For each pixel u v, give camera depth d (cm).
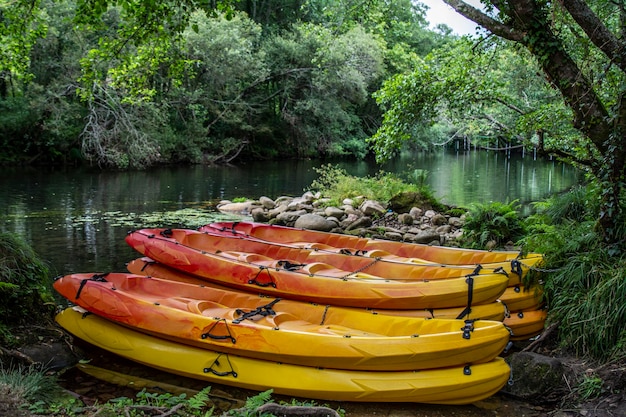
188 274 666
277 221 1327
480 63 927
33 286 568
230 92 3153
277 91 3338
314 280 583
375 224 1266
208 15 771
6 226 1162
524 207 1602
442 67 921
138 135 2480
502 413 458
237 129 3338
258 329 476
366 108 4159
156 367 501
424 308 554
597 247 598
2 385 414
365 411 453
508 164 3472
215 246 748
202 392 431
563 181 2338
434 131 3700
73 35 2284
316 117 3484
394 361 452
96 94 2394
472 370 449
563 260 608
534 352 545
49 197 1625
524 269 611
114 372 507
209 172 2662
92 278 566
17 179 2044
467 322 467
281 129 3575
